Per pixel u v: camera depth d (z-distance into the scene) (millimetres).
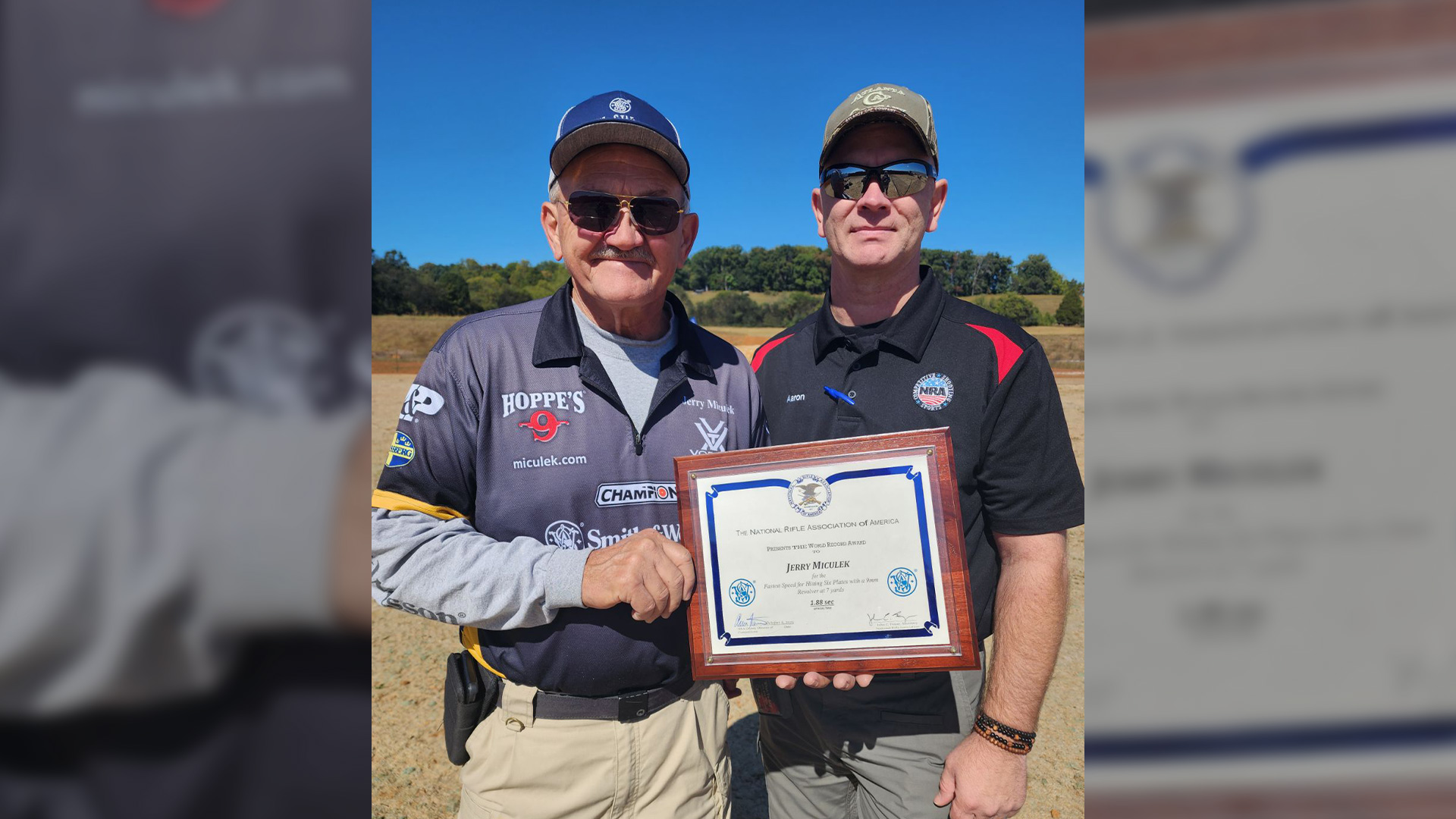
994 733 1688
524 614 1412
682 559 1480
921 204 1884
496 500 1526
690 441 1642
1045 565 1705
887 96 1822
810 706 1958
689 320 1796
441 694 3760
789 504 1566
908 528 1531
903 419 1814
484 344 1557
